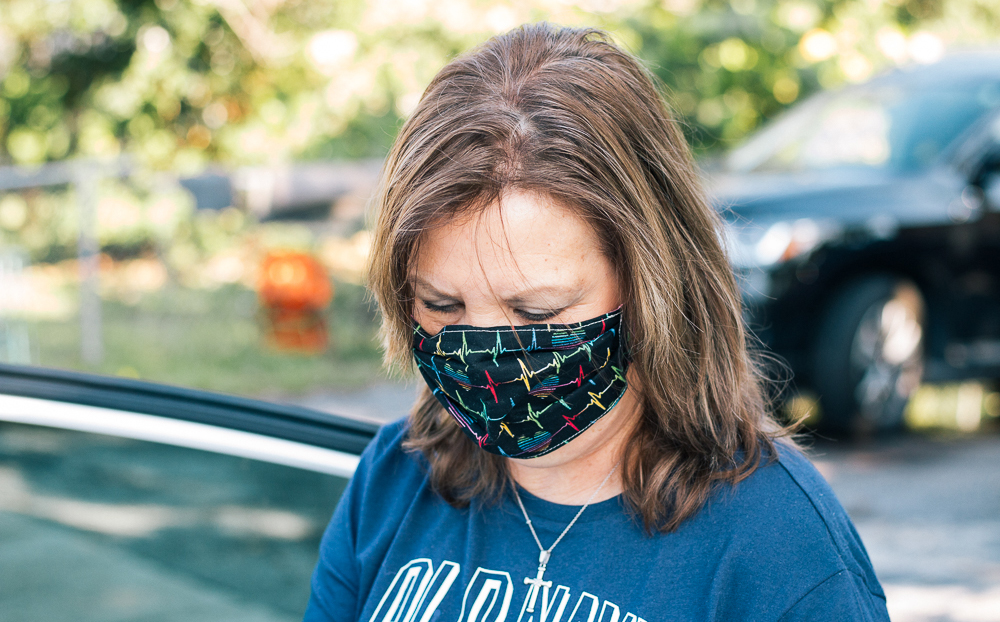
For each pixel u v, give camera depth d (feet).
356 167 24.89
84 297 22.09
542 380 3.50
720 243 3.78
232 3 27.35
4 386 5.34
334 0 27.48
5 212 23.04
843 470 15.21
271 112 28.71
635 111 3.51
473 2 25.73
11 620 6.18
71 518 6.62
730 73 27.94
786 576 3.37
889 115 17.93
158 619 6.20
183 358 21.35
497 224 3.29
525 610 3.65
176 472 6.26
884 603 3.55
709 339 3.67
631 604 3.48
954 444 16.81
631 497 3.64
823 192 16.05
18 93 29.37
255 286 25.50
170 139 29.58
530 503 3.84
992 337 17.46
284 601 6.31
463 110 3.39
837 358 15.66
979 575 11.19
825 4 28.68
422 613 3.82
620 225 3.34
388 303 3.65
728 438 3.62
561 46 3.62
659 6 27.09
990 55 18.79
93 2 26.94
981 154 16.90
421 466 4.25
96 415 5.18
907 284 16.49
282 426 5.08
